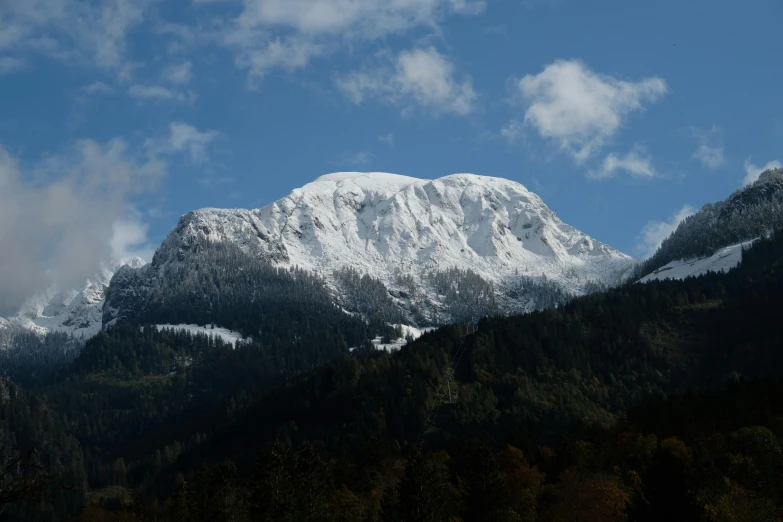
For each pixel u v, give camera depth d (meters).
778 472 169.25
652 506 112.19
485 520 163.38
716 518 135.88
